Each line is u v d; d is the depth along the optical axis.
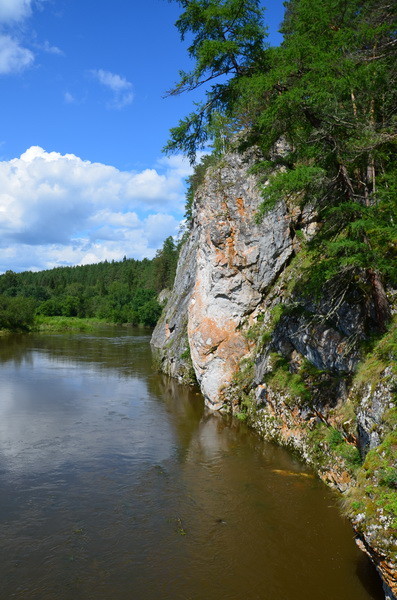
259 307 22.17
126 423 20.23
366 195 12.16
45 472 14.44
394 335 10.96
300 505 12.16
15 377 30.67
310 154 11.96
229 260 22.36
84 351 45.69
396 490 7.49
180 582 8.98
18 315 67.31
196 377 26.41
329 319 14.95
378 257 11.22
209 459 15.74
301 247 20.84
